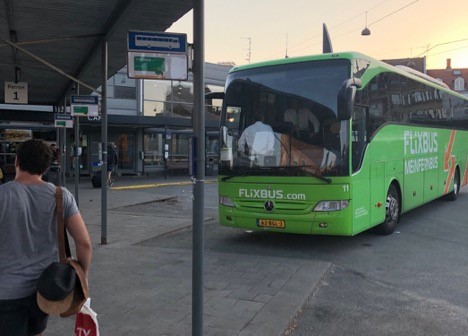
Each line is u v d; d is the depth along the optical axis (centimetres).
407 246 858
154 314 493
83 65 1177
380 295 581
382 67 934
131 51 409
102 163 854
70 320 480
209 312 501
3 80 1398
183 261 722
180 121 2539
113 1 721
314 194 781
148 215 1241
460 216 1194
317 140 785
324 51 912
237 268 684
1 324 275
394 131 980
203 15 396
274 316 490
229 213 859
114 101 2681
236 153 856
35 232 286
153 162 2816
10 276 277
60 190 298
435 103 1278
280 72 832
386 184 929
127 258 739
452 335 461
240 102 863
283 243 888
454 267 714
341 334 464
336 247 851
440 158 1310
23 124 2383
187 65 415
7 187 288
